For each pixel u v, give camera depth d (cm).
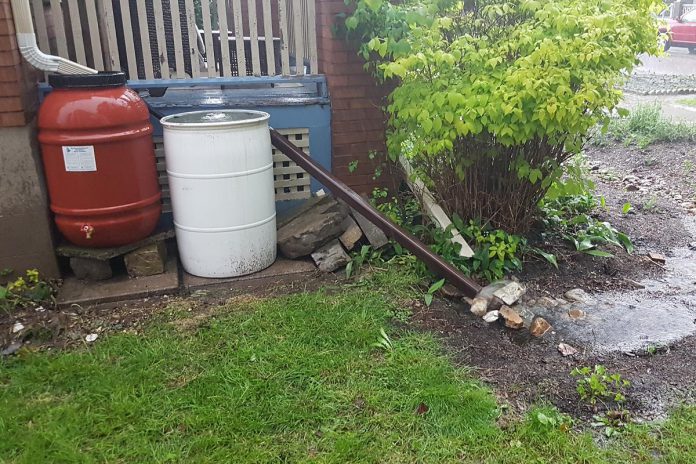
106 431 272
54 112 376
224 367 316
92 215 393
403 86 423
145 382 306
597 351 342
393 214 477
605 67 399
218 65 644
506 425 279
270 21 474
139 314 378
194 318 370
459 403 289
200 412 283
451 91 388
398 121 431
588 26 383
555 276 436
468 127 380
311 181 500
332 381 307
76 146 377
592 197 555
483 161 441
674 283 429
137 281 414
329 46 473
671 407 292
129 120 388
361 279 412
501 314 368
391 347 336
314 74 496
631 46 416
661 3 444
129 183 396
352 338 341
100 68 455
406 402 291
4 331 355
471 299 388
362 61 478
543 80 372
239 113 438
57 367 319
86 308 386
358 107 489
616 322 375
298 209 471
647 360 333
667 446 266
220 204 402
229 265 417
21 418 282
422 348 337
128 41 455
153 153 416
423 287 404
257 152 406
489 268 424
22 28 376
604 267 450
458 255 427
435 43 412
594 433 275
